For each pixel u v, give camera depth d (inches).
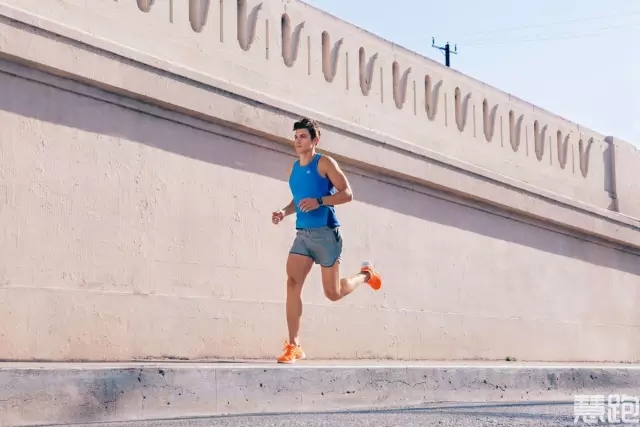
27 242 282.4
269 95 358.6
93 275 298.7
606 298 570.9
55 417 225.8
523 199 495.8
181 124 328.5
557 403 313.7
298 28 387.5
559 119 554.6
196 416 249.0
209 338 330.3
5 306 274.8
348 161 392.5
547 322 514.3
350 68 412.5
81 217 296.7
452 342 444.1
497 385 349.7
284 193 366.3
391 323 409.4
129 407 238.1
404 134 438.9
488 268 474.9
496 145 502.6
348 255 392.5
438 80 465.7
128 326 305.6
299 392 276.7
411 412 254.4
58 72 289.7
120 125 309.4
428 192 437.4
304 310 367.6
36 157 286.2
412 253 426.3
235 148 347.6
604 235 564.1
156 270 317.1
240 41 362.3
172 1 335.0
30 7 289.1
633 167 618.5
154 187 318.3
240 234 346.9
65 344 288.4
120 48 304.7
